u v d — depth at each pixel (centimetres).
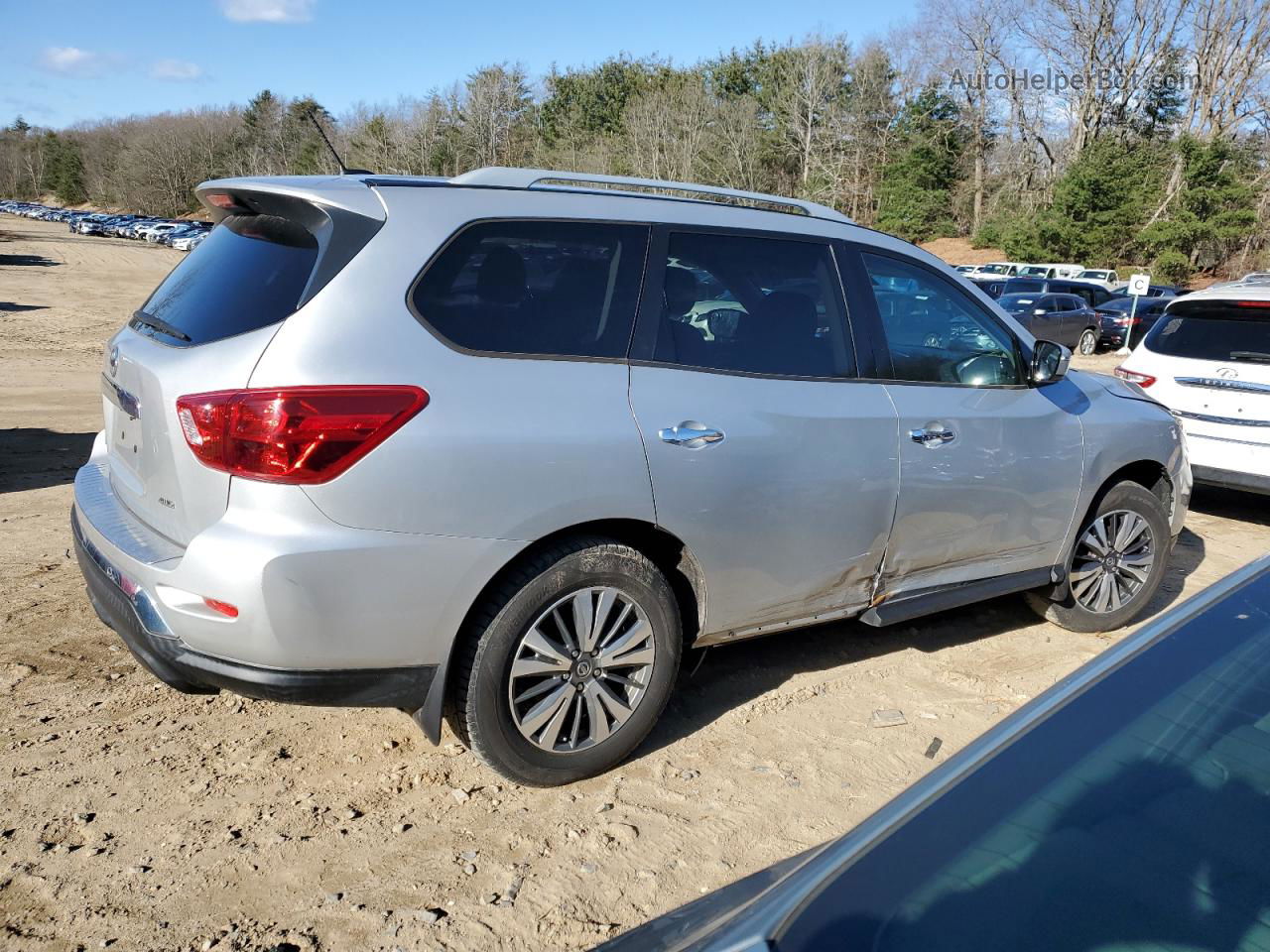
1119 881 119
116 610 291
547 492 287
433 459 271
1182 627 169
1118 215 5212
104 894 256
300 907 255
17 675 374
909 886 121
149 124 13212
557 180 334
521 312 300
